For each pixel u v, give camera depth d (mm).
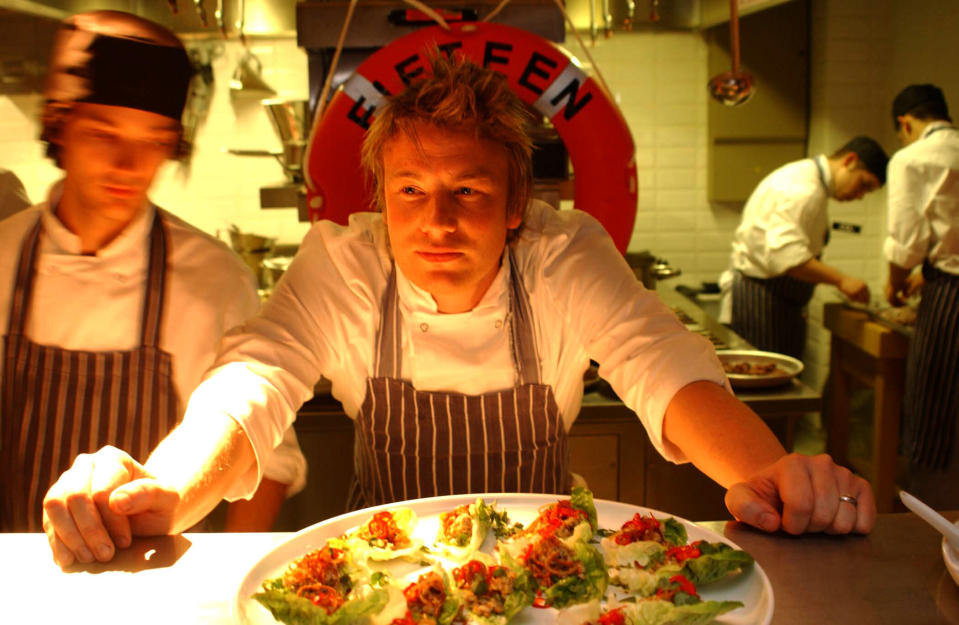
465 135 1094
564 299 1311
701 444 1098
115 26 1261
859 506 969
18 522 1409
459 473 1352
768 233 3990
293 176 2953
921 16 4113
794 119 4566
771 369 2518
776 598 839
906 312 3615
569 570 859
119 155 1286
